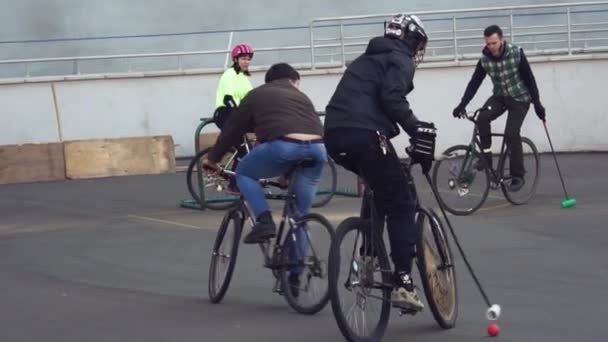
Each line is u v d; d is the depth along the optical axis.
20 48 23.22
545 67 19.20
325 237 7.26
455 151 12.22
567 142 19.23
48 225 12.48
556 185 14.62
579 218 11.73
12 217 13.24
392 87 6.51
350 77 6.70
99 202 14.38
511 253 9.84
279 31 23.06
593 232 10.84
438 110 19.41
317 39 21.36
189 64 23.02
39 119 19.84
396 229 6.68
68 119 19.91
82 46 23.31
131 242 11.07
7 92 19.75
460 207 12.23
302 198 7.59
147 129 20.02
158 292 8.57
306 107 7.55
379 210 6.73
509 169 12.52
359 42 21.12
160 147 17.84
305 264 7.45
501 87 12.36
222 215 12.84
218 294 8.02
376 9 23.09
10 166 17.06
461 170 12.19
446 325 7.10
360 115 6.57
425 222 7.02
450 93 19.36
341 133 6.59
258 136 7.52
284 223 7.55
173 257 10.16
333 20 20.20
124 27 23.47
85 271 9.55
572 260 9.45
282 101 7.49
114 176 17.52
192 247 10.66
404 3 23.00
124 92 19.95
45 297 8.45
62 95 19.88
